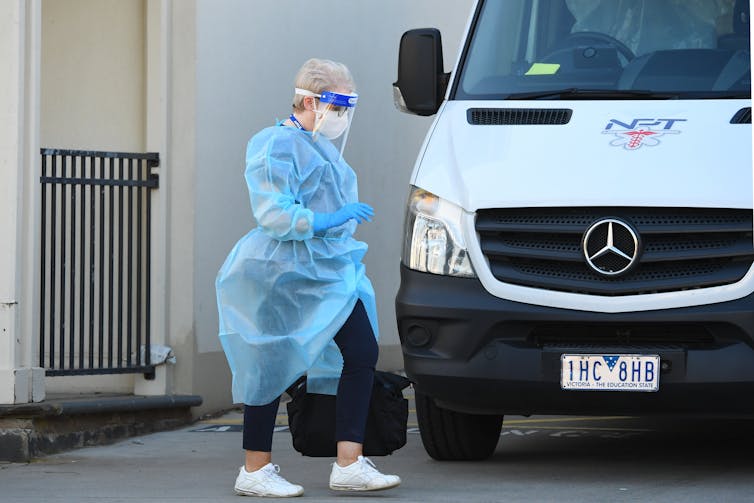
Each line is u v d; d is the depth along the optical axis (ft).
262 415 76.69
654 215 78.69
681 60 90.99
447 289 80.94
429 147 87.40
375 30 153.79
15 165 99.60
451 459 92.12
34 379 100.37
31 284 100.58
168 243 117.29
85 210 116.88
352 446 75.97
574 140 83.92
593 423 113.50
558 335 79.87
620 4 95.35
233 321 75.31
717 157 80.48
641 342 78.59
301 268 74.54
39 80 101.30
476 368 79.82
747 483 80.84
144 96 119.34
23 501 77.20
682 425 111.24
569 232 79.15
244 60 126.52
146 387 116.16
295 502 74.95
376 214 154.20
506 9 97.91
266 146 74.28
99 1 120.88
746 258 77.10
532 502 74.38
